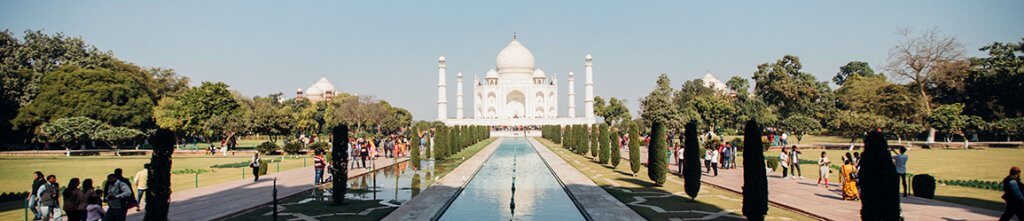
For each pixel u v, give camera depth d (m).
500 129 151.50
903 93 87.50
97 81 79.50
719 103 103.44
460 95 162.62
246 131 75.69
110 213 19.38
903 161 27.48
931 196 26.81
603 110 161.00
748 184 20.91
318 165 34.66
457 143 69.44
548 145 90.00
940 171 40.56
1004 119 72.69
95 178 40.69
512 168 49.47
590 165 50.53
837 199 26.89
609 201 27.64
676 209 24.97
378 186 34.59
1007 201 18.67
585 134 64.44
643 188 32.84
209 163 52.25
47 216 21.62
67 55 86.94
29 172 44.66
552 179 39.97
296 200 28.38
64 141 69.56
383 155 66.12
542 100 171.75
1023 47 81.75
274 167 48.31
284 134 79.38
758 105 116.88
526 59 170.75
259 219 22.94
